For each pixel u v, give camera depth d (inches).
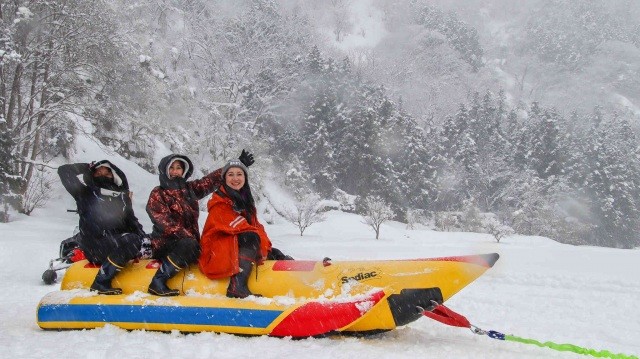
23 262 441.7
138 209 1116.5
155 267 204.2
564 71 5142.7
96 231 206.5
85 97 1061.1
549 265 533.3
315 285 187.2
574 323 243.6
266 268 195.8
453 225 1878.7
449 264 175.3
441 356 159.5
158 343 170.1
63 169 207.3
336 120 2105.1
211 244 193.0
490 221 1338.6
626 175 2260.1
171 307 188.4
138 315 190.1
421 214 2030.0
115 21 1100.5
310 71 2252.7
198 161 1485.0
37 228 804.0
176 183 205.0
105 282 202.8
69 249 372.8
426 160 2140.7
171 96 1471.5
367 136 1980.8
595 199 2187.5
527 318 252.5
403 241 1045.8
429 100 3575.3
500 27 6392.7
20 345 169.8
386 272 181.6
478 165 2303.2
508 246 928.3
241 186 199.6
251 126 1758.1
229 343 170.1
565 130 2652.6
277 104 1977.1
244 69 1882.4
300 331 176.4
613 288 356.5
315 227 1339.8
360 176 1948.8
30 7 933.2
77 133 1215.6
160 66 1544.0
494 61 5556.1
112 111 1099.9
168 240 201.5
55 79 1001.5
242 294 188.9
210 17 2023.9
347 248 789.9
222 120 1587.1
